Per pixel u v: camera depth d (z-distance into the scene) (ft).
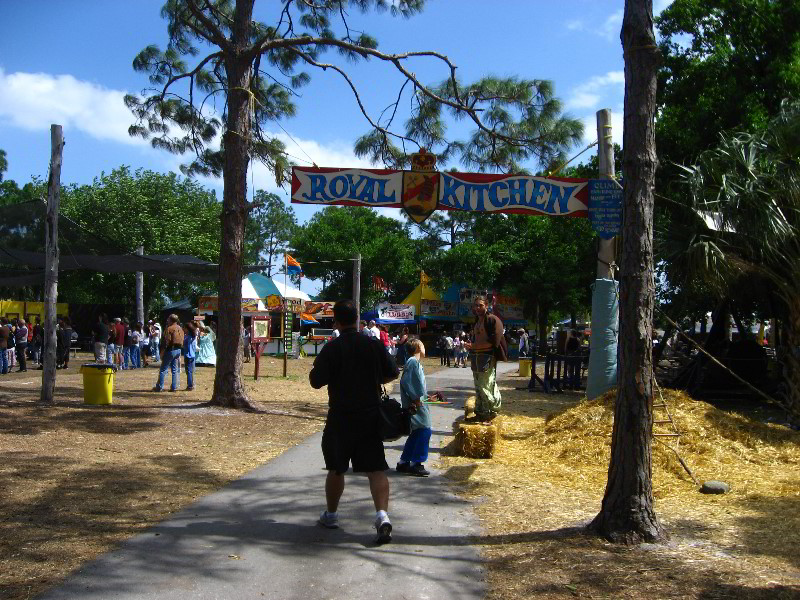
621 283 17.85
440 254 153.17
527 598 14.34
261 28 50.78
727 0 57.16
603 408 31.24
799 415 38.32
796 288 38.17
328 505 18.94
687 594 14.24
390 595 14.53
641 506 17.70
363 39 46.26
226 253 41.96
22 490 21.86
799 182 36.40
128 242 134.10
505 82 43.55
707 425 28.94
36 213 49.14
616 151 58.75
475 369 34.58
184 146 51.37
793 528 18.86
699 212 37.63
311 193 36.19
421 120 45.34
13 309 104.42
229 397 42.06
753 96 55.01
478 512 20.88
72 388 53.26
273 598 14.28
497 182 35.94
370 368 18.47
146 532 18.16
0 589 14.17
